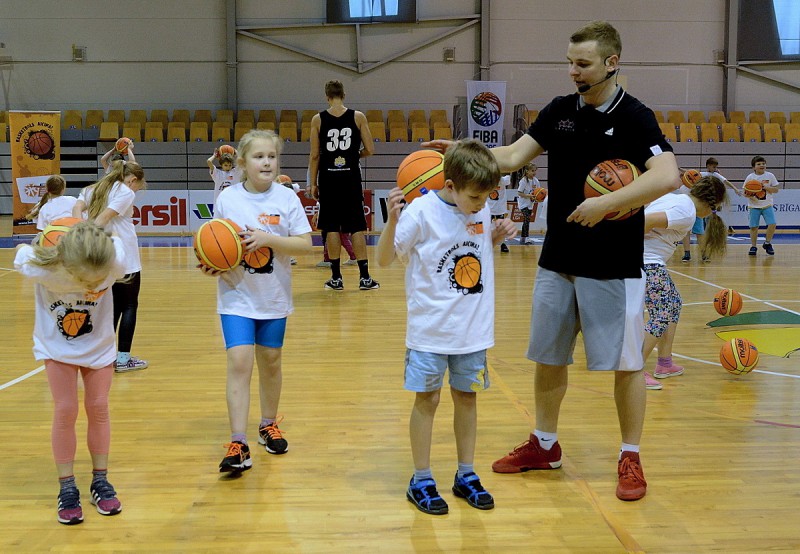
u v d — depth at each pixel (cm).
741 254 1166
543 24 1619
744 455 341
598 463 332
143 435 363
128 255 474
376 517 277
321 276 888
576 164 298
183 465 326
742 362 467
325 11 1605
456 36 1622
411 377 282
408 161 307
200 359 511
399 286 816
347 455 338
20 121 1265
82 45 1606
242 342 322
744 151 1568
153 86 1620
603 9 1620
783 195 1509
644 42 1634
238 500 291
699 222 1072
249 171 336
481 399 424
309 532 265
